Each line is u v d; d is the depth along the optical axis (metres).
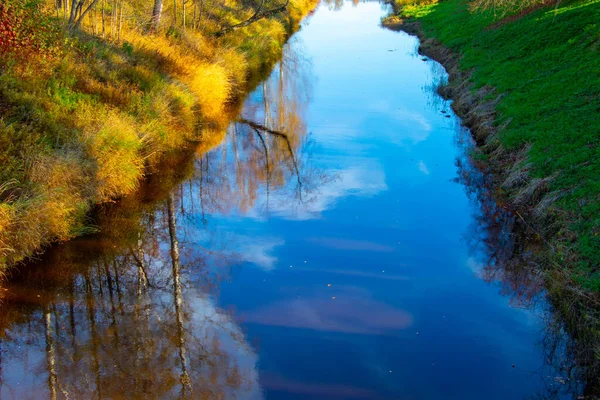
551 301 8.05
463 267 9.05
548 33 17.73
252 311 7.87
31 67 11.52
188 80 15.73
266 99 19.09
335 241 9.88
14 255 8.21
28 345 7.05
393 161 13.71
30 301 7.86
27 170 8.95
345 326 7.54
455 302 8.12
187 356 6.94
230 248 9.66
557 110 12.69
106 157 10.41
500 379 6.59
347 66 24.58
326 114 17.56
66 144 9.93
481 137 14.45
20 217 8.30
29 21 12.23
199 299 8.17
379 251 9.53
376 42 30.78
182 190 11.95
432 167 13.29
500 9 23.67
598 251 8.06
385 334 7.38
